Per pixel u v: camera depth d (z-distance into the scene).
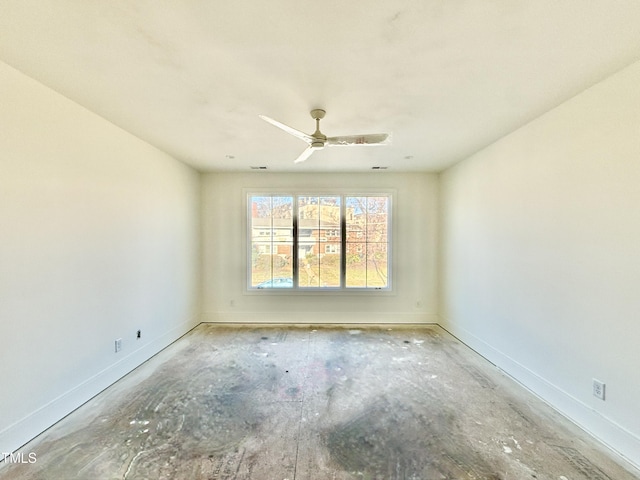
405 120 2.63
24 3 1.31
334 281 4.75
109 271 2.71
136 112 2.49
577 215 2.16
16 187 1.90
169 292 3.77
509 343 2.95
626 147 1.82
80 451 1.87
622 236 1.85
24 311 1.95
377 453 1.88
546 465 1.77
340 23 1.45
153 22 1.44
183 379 2.86
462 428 2.12
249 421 2.20
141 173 3.18
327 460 1.82
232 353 3.52
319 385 2.76
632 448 1.78
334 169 4.52
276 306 4.71
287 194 4.74
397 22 1.44
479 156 3.50
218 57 1.73
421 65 1.80
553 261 2.38
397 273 4.71
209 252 4.71
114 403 2.42
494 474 1.71
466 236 3.82
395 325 4.66
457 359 3.36
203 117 2.58
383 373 3.01
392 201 4.70
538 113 2.48
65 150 2.24
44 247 2.09
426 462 1.80
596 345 2.01
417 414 2.29
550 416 2.26
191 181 4.37
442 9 1.36
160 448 1.91
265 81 1.99
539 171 2.53
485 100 2.25
